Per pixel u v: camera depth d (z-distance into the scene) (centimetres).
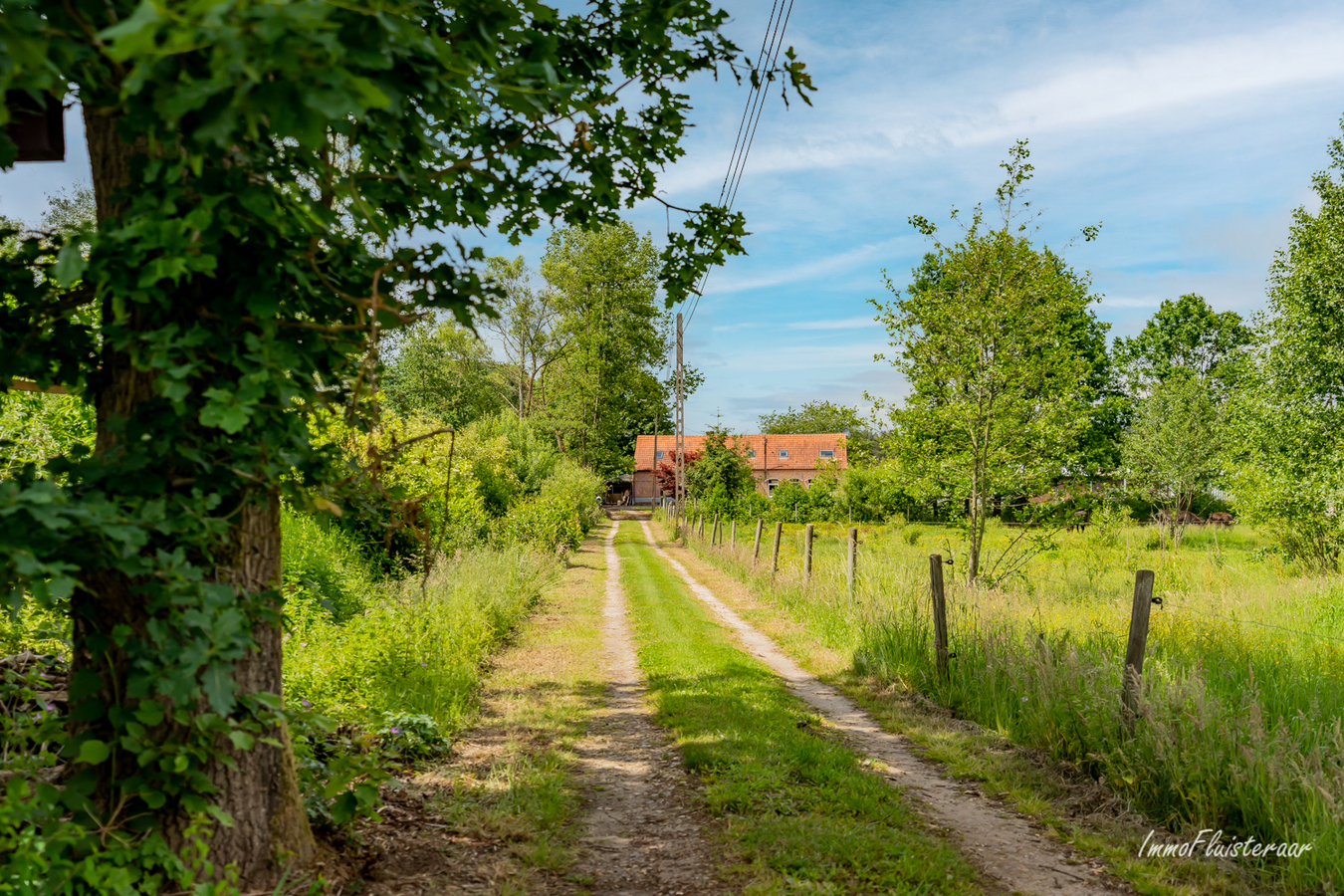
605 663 921
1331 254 1747
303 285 288
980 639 784
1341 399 1781
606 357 4900
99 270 230
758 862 391
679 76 437
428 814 437
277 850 322
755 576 1582
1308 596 1130
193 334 254
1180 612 916
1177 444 2814
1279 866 404
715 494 3731
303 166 274
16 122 246
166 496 268
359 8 175
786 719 661
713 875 383
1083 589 1427
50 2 192
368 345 308
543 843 407
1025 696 634
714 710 680
